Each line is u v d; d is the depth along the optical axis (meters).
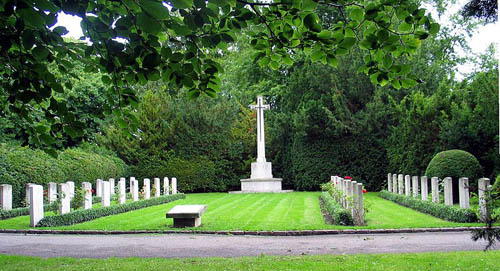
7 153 16.70
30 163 17.11
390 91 24.80
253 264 6.61
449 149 18.94
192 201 20.36
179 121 26.84
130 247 8.85
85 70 5.31
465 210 11.28
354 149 25.66
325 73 25.53
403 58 23.08
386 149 24.78
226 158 28.41
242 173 28.31
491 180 17.88
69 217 12.20
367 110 24.45
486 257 6.86
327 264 6.49
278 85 31.53
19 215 14.35
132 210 16.11
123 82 5.23
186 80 4.50
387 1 4.08
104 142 25.81
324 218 12.91
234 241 9.47
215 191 28.09
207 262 6.90
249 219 12.87
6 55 4.41
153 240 9.75
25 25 3.92
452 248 8.12
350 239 9.44
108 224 12.03
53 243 9.43
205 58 5.20
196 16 3.78
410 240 9.13
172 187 22.78
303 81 26.94
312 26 4.11
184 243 9.28
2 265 6.75
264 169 25.92
